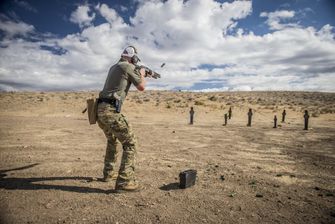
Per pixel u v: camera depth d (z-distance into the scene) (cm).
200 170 591
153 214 364
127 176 439
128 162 440
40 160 648
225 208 388
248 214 370
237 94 8294
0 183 476
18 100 3491
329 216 368
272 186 491
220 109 3641
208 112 3312
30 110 2733
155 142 967
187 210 379
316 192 462
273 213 374
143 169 585
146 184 485
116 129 437
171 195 434
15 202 395
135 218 352
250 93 8788
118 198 417
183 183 466
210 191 456
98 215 358
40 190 445
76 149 795
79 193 434
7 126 1357
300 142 1055
